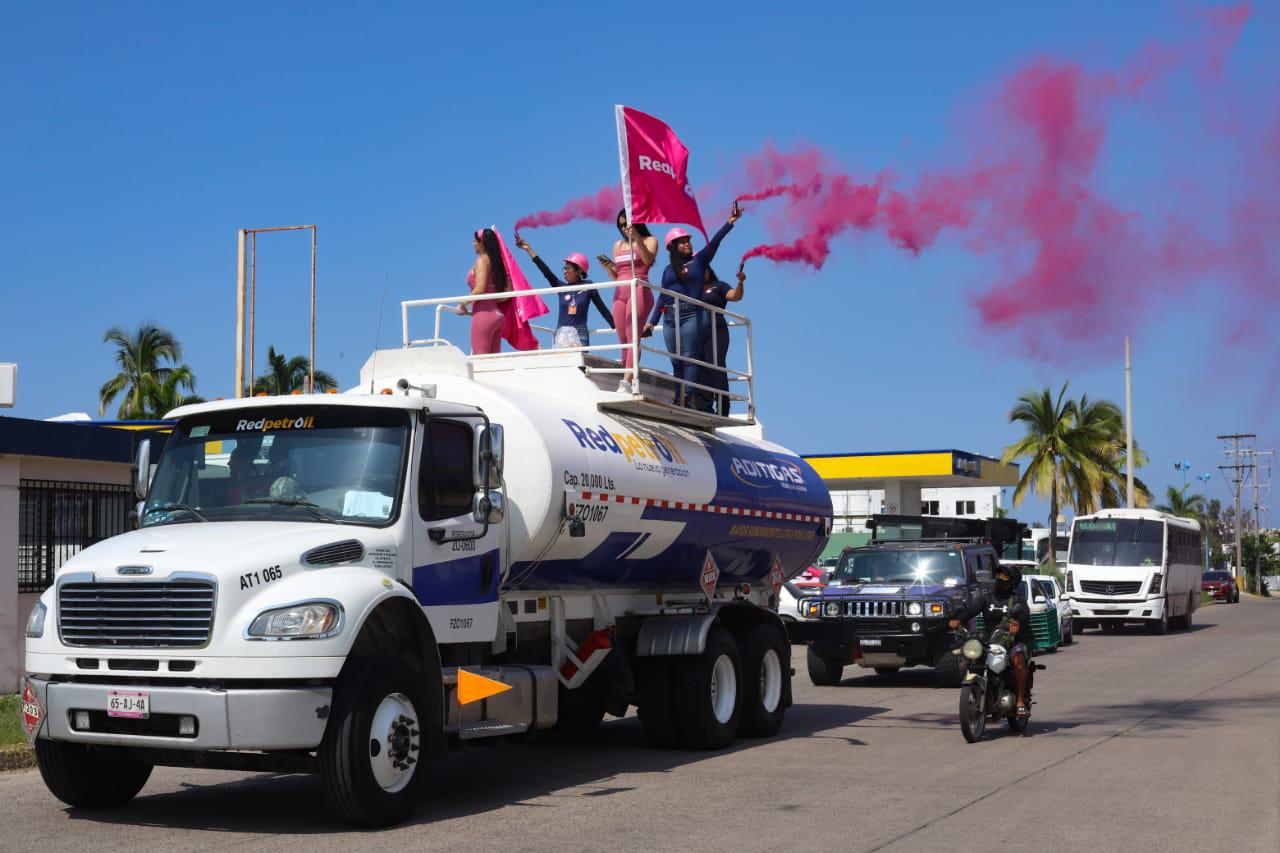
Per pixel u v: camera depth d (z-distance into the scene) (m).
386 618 8.77
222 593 7.91
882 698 17.44
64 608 8.34
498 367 11.98
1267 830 8.20
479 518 9.45
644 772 10.90
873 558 20.48
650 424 12.50
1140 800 9.29
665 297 12.85
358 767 8.08
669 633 12.11
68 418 20.22
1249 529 130.50
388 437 9.05
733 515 13.27
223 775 10.91
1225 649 27.25
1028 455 57.97
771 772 10.80
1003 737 13.01
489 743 10.18
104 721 8.15
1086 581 35.50
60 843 7.88
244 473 9.13
